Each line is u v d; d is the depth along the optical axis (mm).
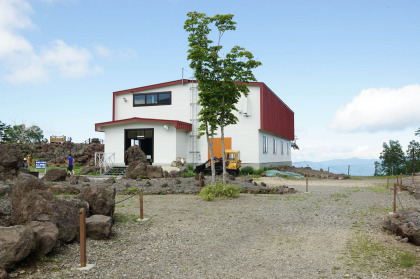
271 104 31641
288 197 14578
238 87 14891
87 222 7246
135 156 24359
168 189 15031
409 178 28219
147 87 30484
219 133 29047
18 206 6809
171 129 27156
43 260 5703
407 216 8844
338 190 18062
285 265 6121
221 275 5629
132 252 6680
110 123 28047
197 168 25766
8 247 5086
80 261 5777
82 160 37062
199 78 14828
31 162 36406
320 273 5668
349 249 7000
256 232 8672
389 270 5688
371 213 11117
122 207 11234
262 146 29641
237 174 26938
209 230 8680
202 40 14359
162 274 5613
